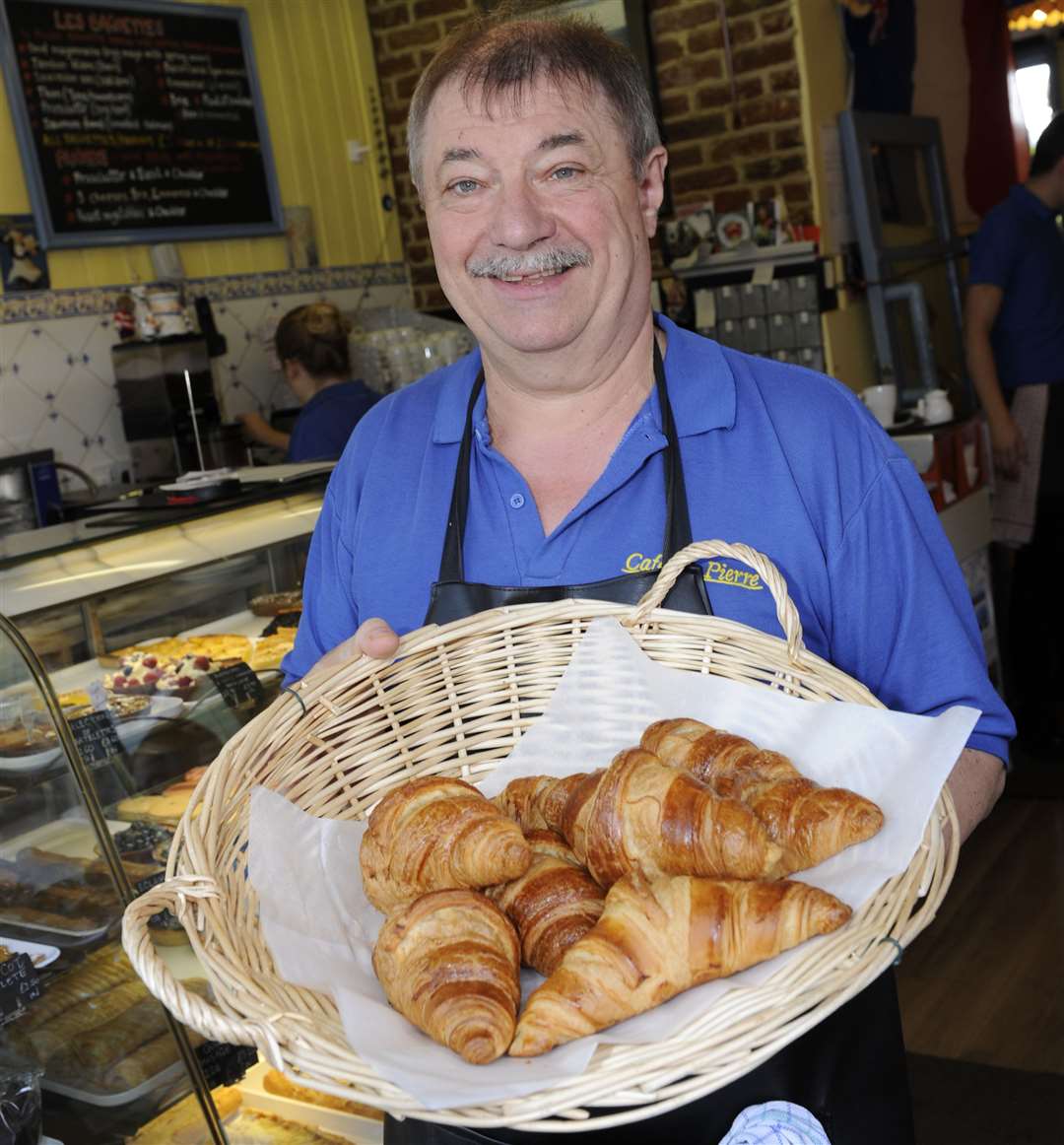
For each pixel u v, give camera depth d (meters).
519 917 1.04
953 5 5.08
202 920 1.01
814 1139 0.93
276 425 4.24
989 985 2.64
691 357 1.32
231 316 4.28
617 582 1.26
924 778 1.06
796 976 0.88
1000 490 3.95
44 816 1.49
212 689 1.91
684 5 4.19
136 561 2.00
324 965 1.04
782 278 3.99
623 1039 0.90
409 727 1.28
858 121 4.20
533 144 1.16
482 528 1.32
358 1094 0.84
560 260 1.17
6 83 3.64
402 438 1.42
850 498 1.27
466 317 1.25
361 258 4.80
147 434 3.85
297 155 4.54
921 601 1.27
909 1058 2.44
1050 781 3.60
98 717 1.75
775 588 1.15
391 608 1.37
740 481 1.27
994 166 5.32
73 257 3.83
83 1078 1.46
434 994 0.93
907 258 4.34
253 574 2.19
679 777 1.04
